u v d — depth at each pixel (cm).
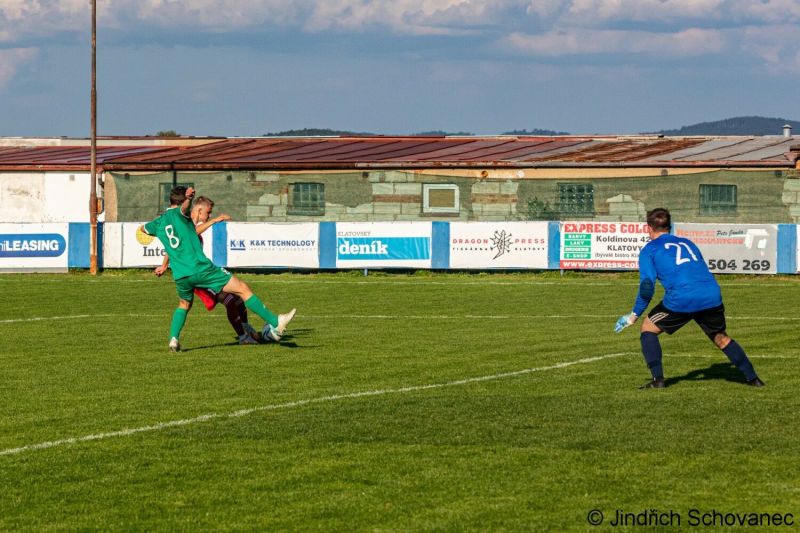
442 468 1130
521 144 6044
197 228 2086
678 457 1166
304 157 5578
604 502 1005
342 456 1185
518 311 2877
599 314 2789
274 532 934
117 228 4616
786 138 5759
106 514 987
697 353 1969
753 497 1018
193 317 2733
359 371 1791
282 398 1536
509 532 926
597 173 4959
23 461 1174
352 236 4412
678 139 5919
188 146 6781
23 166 5928
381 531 932
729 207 4838
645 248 1603
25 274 4519
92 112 4681
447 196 5166
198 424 1354
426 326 2494
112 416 1411
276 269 4497
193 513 988
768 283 3862
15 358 1967
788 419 1356
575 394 1548
